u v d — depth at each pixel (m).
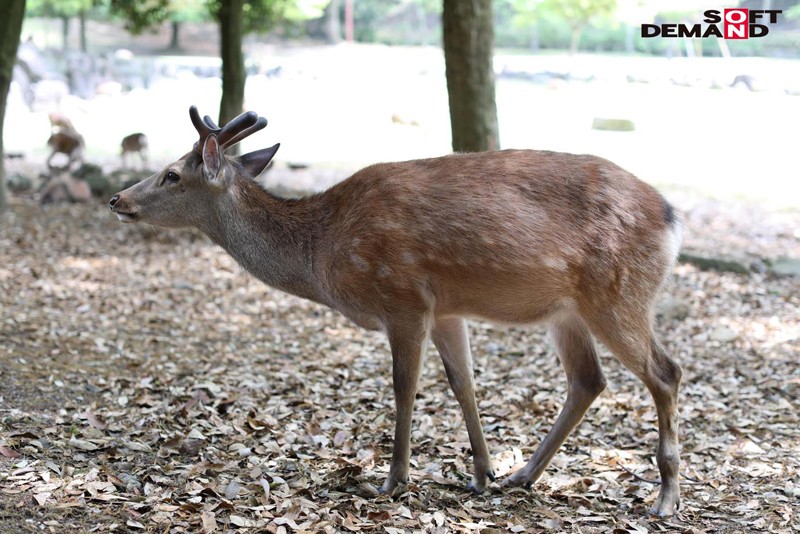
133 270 9.83
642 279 4.14
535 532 3.91
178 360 6.64
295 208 4.48
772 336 7.52
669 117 25.64
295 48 43.72
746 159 19.38
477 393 6.11
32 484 4.00
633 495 4.43
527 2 38.31
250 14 17.05
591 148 20.78
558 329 4.55
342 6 49.31
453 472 4.73
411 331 4.20
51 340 6.81
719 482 4.60
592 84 32.62
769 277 9.79
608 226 4.09
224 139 4.55
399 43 48.78
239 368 6.52
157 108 28.67
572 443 5.22
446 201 4.12
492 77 8.75
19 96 27.98
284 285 4.58
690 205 14.59
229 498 4.09
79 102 29.11
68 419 5.08
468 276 4.14
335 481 4.37
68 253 10.53
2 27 12.30
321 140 23.02
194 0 37.50
